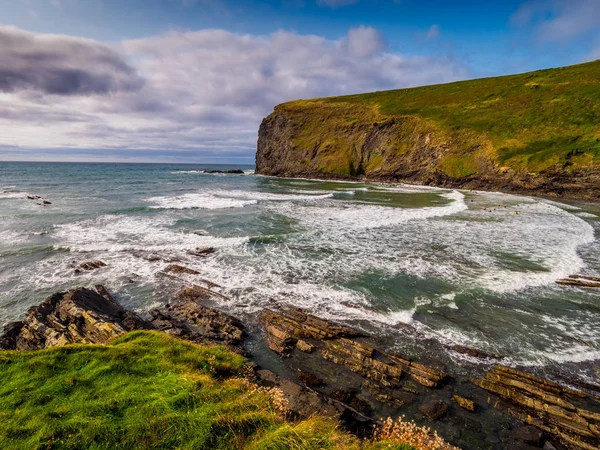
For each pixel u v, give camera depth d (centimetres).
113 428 461
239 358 848
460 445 662
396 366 909
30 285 1455
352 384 842
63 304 1145
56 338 989
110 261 1738
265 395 642
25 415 491
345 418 698
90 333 997
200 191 4972
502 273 1580
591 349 1000
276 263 1723
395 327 1116
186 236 2192
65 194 4262
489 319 1170
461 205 3578
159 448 436
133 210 3083
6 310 1255
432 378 855
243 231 2350
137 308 1281
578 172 4359
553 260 1759
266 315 1197
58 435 446
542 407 758
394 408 758
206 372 720
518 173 4988
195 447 437
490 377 861
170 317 1203
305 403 711
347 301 1300
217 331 1091
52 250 1883
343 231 2366
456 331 1094
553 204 3781
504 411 755
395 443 503
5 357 663
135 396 547
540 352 982
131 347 762
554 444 668
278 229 2411
